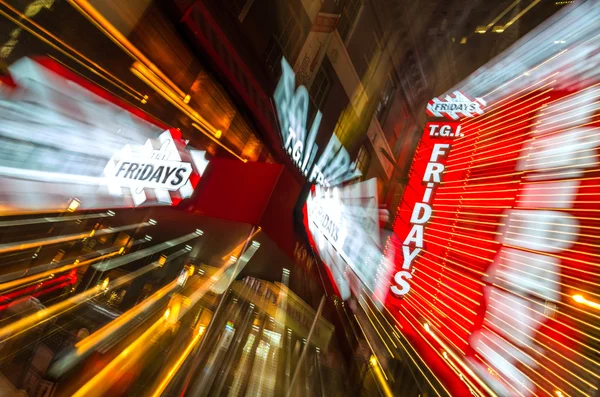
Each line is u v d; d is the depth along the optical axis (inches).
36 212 269.9
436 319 430.3
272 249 316.8
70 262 386.9
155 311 414.0
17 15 223.3
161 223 386.3
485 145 534.6
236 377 318.7
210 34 312.3
